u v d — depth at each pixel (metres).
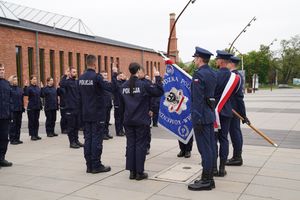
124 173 6.76
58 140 10.90
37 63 27.45
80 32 36.06
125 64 40.94
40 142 10.53
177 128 7.71
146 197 5.37
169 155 8.27
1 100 7.31
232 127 7.15
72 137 9.52
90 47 34.56
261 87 76.06
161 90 6.34
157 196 5.41
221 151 6.43
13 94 10.08
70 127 9.48
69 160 7.93
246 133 11.23
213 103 5.73
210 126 5.75
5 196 5.50
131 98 6.32
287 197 5.31
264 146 9.09
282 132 11.41
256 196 5.37
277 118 15.38
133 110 6.22
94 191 5.69
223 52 6.52
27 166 7.40
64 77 10.93
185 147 8.01
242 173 6.62
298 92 47.44
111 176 6.55
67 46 31.20
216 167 6.42
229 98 6.45
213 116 5.73
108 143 10.02
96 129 6.78
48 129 11.73
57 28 34.12
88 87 6.73
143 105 6.30
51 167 7.29
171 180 6.23
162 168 7.08
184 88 7.67
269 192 5.54
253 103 25.23
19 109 10.20
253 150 8.62
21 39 26.02
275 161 7.50
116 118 11.41
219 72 6.45
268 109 19.94
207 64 5.77
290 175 6.45
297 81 85.88
